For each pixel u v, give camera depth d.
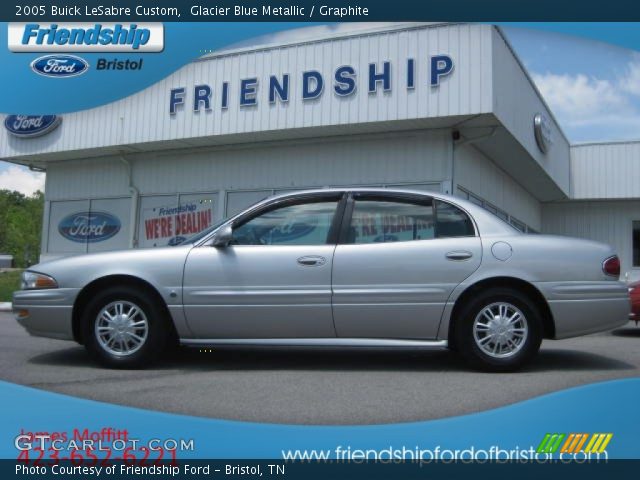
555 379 5.00
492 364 5.22
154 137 14.48
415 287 5.23
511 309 5.24
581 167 21.16
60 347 6.76
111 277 5.45
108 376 5.16
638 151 20.55
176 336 5.83
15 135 16.38
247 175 14.73
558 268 5.26
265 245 5.41
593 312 5.26
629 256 21.27
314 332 5.32
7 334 8.02
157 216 15.91
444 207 5.46
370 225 5.42
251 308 5.29
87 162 17.16
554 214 22.33
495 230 5.38
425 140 12.87
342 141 13.66
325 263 5.29
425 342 5.29
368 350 6.58
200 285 5.33
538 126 15.48
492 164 15.69
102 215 16.81
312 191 5.59
